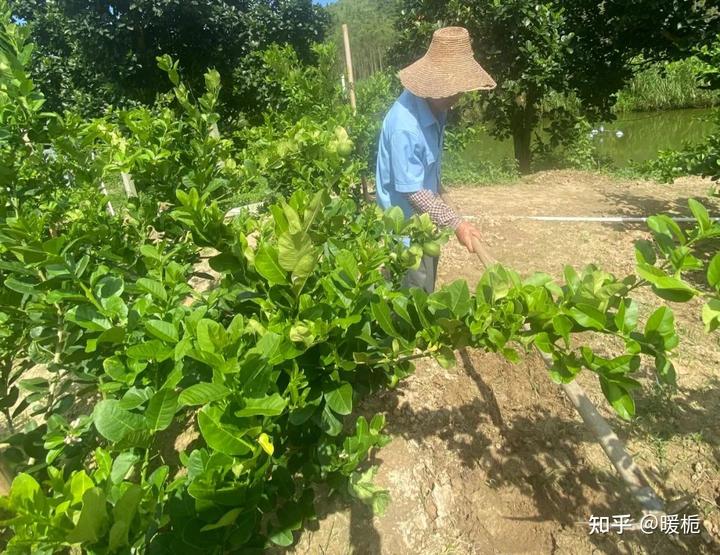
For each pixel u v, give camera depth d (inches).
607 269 180.5
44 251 63.7
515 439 107.8
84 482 42.8
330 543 86.9
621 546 87.2
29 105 89.9
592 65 338.6
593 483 98.0
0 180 89.6
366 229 85.0
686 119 671.1
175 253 95.9
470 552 87.4
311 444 72.9
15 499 37.6
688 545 86.5
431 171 122.0
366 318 65.3
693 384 120.0
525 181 343.0
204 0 354.0
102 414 51.6
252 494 54.2
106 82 382.6
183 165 108.3
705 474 97.7
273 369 60.4
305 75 208.8
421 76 105.3
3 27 91.4
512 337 56.2
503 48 358.3
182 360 58.3
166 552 54.1
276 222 55.1
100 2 343.9
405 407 113.7
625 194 278.4
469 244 107.3
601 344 135.6
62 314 76.2
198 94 390.9
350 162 147.6
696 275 169.8
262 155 114.4
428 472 99.6
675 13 264.4
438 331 58.3
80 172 102.3
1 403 89.0
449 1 351.9
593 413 90.3
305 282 58.5
